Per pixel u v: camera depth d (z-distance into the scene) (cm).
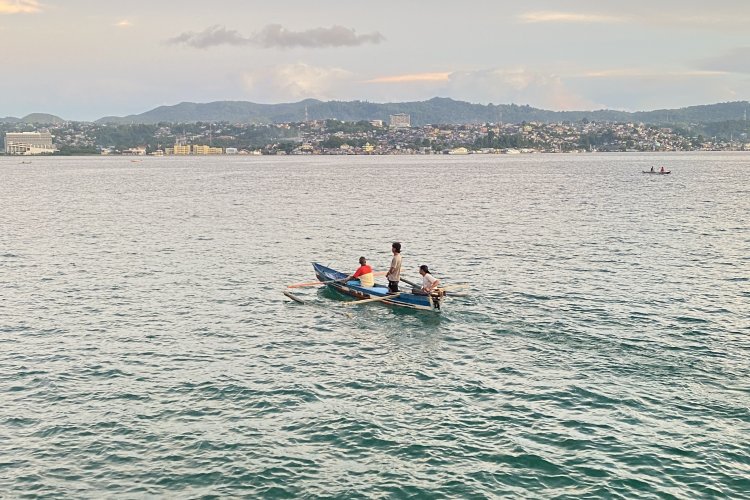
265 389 2372
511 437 1994
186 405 2236
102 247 5347
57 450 1928
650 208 7944
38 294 3738
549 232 5997
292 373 2531
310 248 5256
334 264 4634
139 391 2347
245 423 2103
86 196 10675
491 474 1795
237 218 7294
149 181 15238
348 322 3225
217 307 3481
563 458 1872
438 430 2047
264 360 2678
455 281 4012
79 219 7294
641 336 2900
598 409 2173
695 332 2947
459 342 2888
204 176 17612
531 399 2261
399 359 2686
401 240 5597
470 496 1697
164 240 5703
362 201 9325
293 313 3388
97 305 3503
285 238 5769
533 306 3422
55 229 6438
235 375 2506
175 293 3775
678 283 3884
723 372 2470
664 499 1672
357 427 2070
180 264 4628
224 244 5475
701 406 2183
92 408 2206
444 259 4731
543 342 2850
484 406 2216
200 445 1961
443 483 1758
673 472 1791
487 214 7506
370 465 1848
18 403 2238
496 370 2539
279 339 2956
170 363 2631
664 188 11406
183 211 8100
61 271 4384
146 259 4816
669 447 1920
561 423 2080
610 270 4278
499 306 3434
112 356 2705
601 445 1938
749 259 4600
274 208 8388
